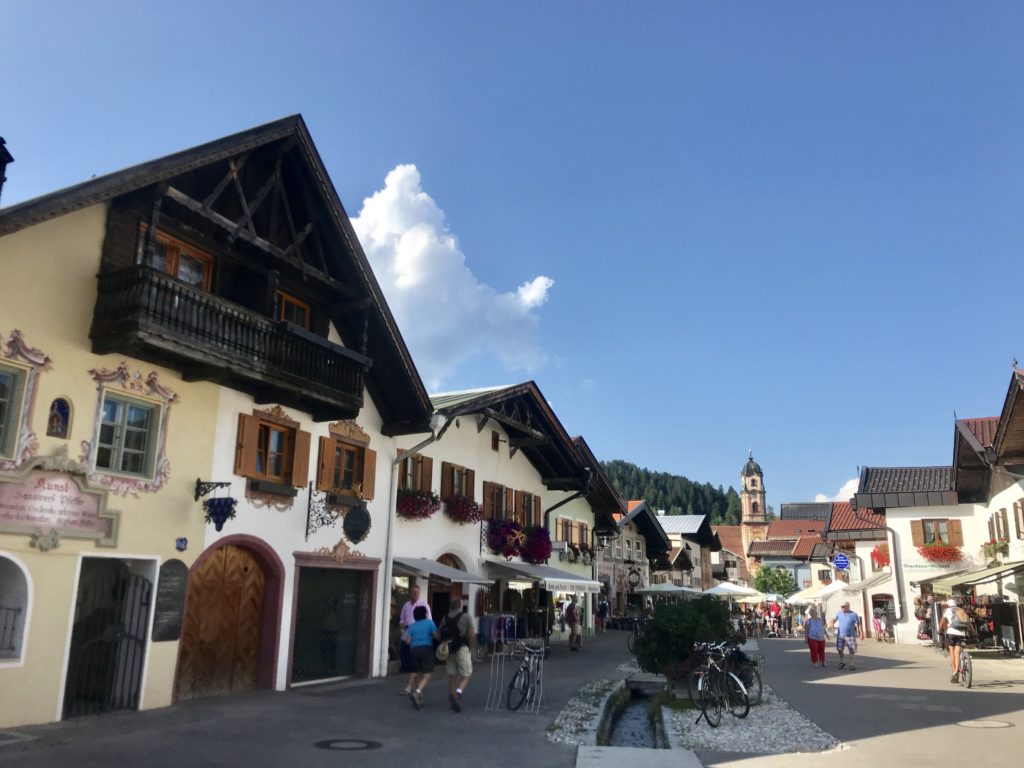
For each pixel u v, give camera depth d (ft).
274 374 45.75
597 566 126.11
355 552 57.67
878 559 130.62
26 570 34.86
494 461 84.23
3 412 35.27
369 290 55.16
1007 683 60.29
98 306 38.96
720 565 276.41
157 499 41.57
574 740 34.88
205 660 45.19
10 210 33.24
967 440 95.25
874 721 41.34
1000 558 97.71
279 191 49.80
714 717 40.01
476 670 64.18
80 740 31.73
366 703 44.37
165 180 40.52
